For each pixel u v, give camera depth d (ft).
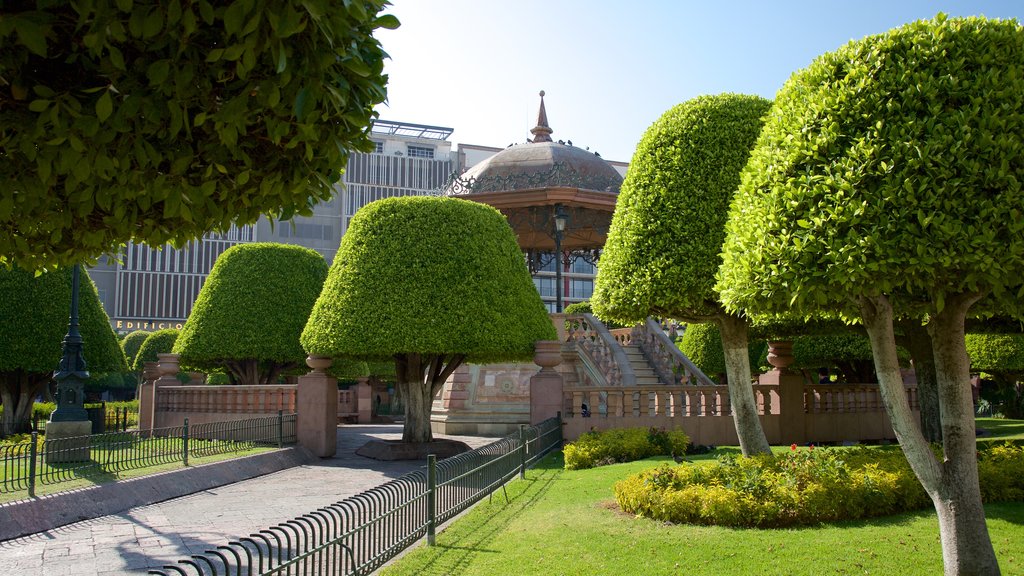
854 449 40.01
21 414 68.90
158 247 18.28
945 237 19.33
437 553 24.58
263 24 11.78
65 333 65.62
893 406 21.53
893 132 20.81
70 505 33.17
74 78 12.98
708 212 40.11
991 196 19.85
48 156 12.92
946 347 21.34
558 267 75.87
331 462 55.62
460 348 53.11
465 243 56.18
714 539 24.77
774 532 25.57
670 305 40.37
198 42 12.55
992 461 33.47
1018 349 70.23
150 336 127.44
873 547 23.16
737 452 48.47
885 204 20.38
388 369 126.00
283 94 13.39
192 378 79.77
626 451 46.19
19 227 15.71
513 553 24.12
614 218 44.39
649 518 28.22
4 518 29.68
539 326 59.06
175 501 38.19
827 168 21.52
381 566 22.86
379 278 54.85
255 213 17.02
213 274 78.69
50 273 65.82
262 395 64.39
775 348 62.28
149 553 27.30
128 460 41.57
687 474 30.30
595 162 83.71
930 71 21.30
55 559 26.35
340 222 262.67
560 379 56.34
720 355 92.89
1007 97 20.40
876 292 20.74
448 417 73.82
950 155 20.04
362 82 14.47
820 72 23.48
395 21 14.67
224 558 14.05
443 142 289.33
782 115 24.48
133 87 12.63
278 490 41.91
